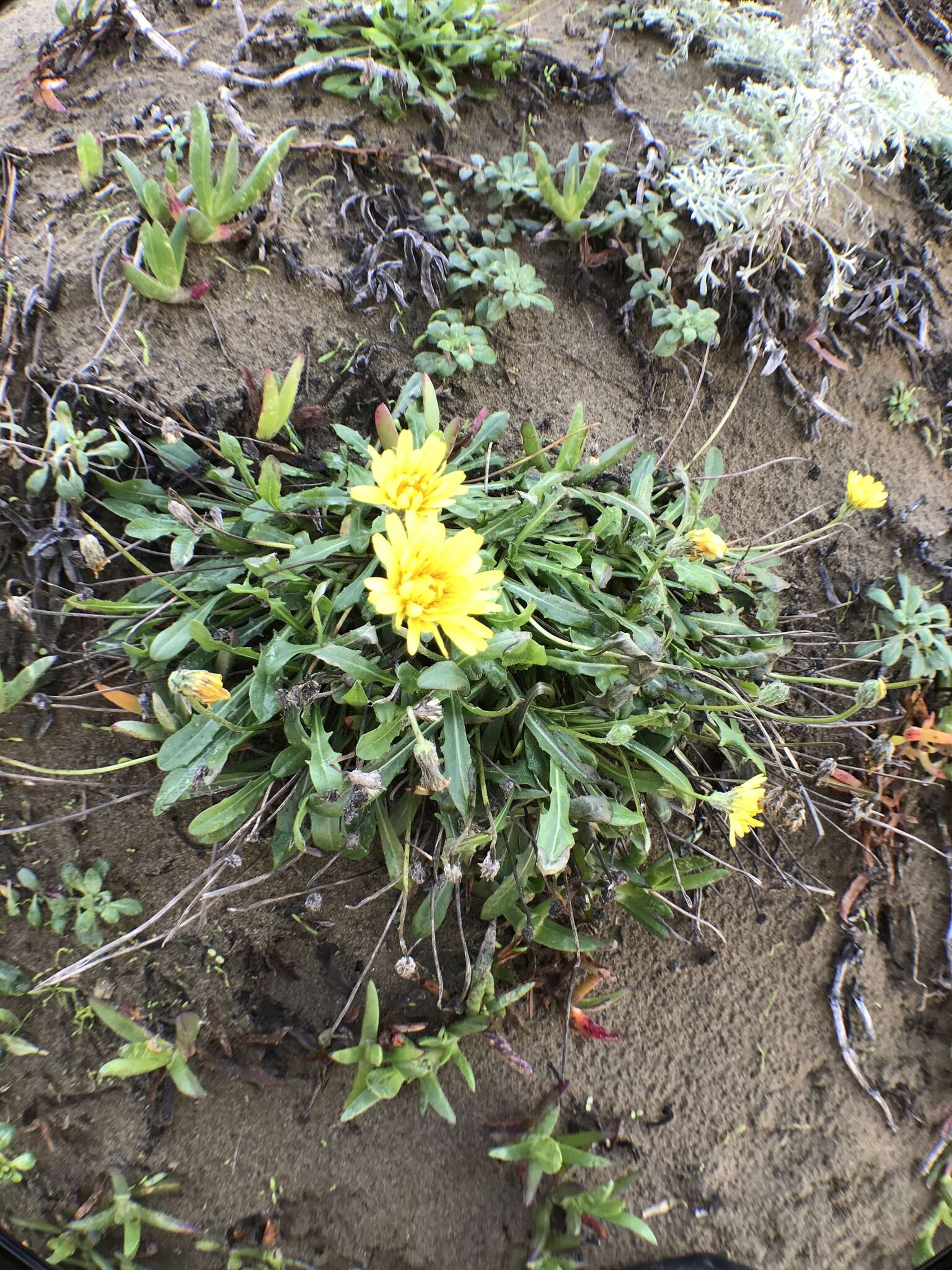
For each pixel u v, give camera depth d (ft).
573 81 1.59
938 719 1.51
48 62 1.48
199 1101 1.30
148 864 1.30
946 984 1.50
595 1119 1.36
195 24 1.53
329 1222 1.30
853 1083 1.43
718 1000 1.43
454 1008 1.33
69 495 1.21
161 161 1.39
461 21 1.52
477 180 1.49
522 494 1.31
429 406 1.27
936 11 1.97
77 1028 1.28
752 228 1.49
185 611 1.22
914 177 1.72
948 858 1.54
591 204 1.52
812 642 1.53
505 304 1.42
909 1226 1.39
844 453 1.60
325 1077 1.32
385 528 1.21
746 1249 1.34
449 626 1.03
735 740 1.29
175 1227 1.27
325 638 1.18
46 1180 1.27
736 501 1.54
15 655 1.26
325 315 1.40
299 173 1.43
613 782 1.28
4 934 1.28
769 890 1.48
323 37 1.49
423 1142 1.32
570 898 1.30
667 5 1.68
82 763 1.28
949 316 1.69
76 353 1.29
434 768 1.08
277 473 1.22
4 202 1.35
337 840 1.18
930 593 1.58
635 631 1.24
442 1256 1.30
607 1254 1.32
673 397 1.53
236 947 1.32
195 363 1.33
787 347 1.58
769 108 1.57
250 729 1.17
